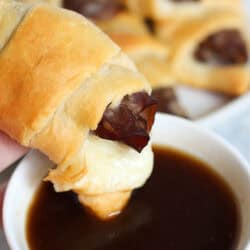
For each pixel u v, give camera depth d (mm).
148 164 270
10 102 249
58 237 263
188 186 278
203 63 439
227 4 465
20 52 252
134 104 251
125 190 266
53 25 254
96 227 267
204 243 257
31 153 281
